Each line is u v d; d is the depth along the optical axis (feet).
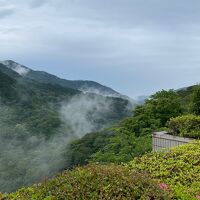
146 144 77.71
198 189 34.06
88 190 27.12
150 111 94.22
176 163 39.78
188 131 59.06
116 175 28.37
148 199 26.91
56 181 29.27
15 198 29.76
